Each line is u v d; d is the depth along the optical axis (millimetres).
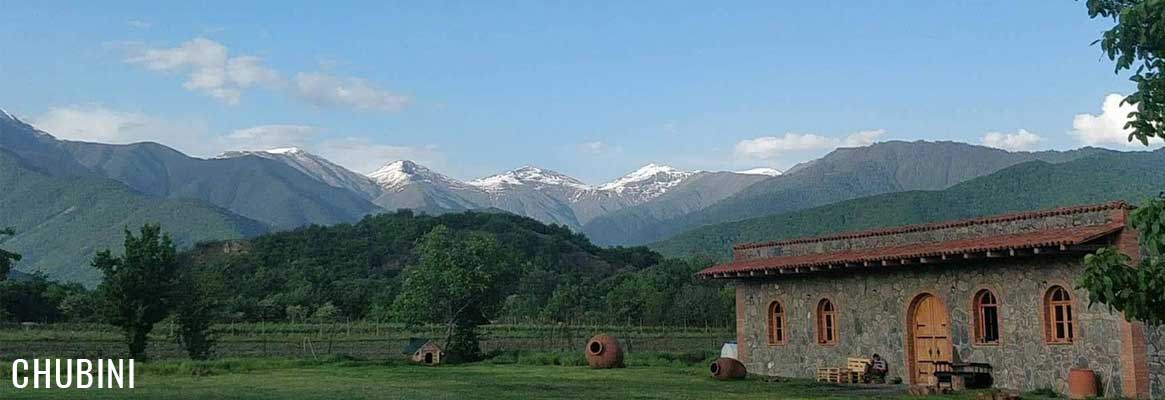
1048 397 21781
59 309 74875
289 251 115312
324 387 25922
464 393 23875
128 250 38094
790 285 30688
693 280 85750
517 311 79375
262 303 82750
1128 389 20906
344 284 95438
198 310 39375
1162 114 9883
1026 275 23422
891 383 26531
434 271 42281
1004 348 23828
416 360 39000
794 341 30328
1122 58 9930
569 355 38625
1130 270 9922
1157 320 10062
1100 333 21688
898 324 26656
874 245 27984
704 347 54125
